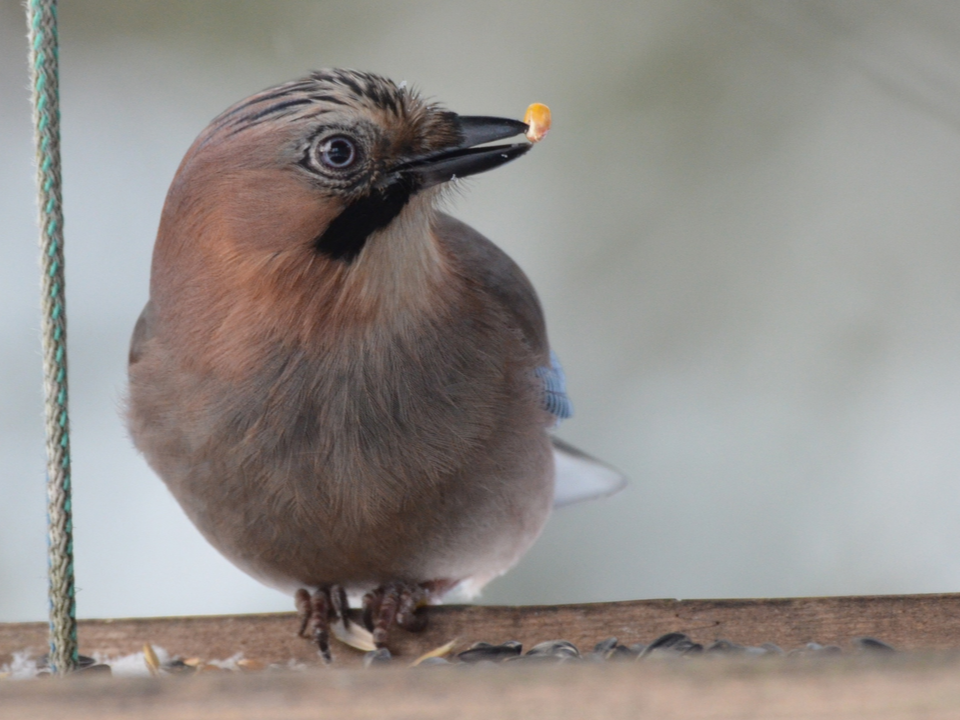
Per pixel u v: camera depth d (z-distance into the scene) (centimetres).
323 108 676
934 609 681
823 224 1281
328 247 681
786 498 1192
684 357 1243
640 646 673
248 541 730
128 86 1296
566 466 1018
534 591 1146
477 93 1312
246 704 429
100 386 1182
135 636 705
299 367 689
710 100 1309
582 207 1288
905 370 1230
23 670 673
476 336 722
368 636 738
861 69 1284
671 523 1181
